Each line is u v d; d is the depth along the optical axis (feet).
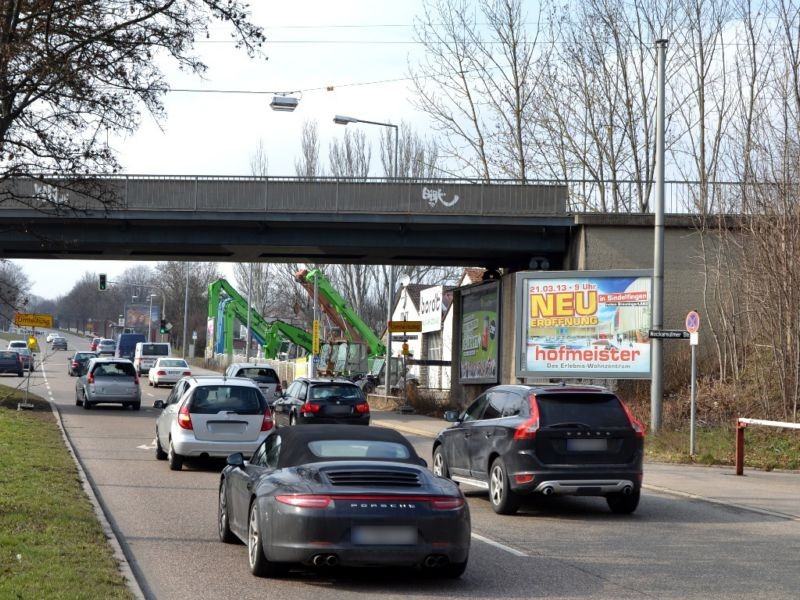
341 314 296.10
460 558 45.80
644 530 65.46
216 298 398.42
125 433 136.67
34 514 57.93
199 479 88.22
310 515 43.98
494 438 73.92
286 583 46.44
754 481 93.91
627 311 151.64
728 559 54.44
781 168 141.79
